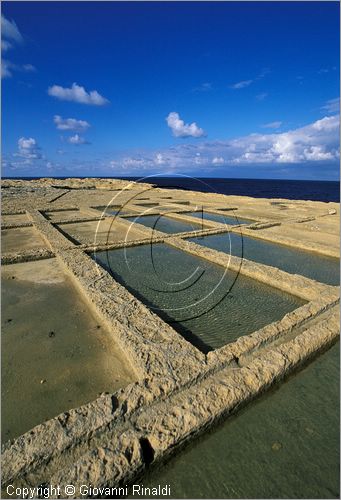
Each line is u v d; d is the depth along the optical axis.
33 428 1.83
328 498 1.67
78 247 5.64
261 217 9.70
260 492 1.69
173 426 1.89
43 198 13.90
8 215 9.54
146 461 1.75
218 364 2.40
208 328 3.28
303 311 3.25
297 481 1.75
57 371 2.51
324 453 1.91
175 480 1.75
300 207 12.19
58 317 3.35
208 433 2.01
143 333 2.82
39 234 6.99
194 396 2.13
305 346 2.70
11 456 1.67
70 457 1.73
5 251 5.61
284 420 2.13
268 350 2.71
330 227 8.30
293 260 5.65
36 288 4.07
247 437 2.00
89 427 1.84
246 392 2.19
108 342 2.91
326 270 5.17
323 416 2.17
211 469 1.80
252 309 3.70
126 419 1.94
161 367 2.35
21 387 2.34
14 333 3.04
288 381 2.49
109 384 2.37
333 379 2.53
